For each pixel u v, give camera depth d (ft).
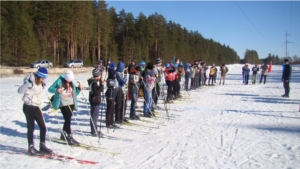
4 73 90.07
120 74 25.31
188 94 50.24
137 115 28.12
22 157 15.92
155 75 29.32
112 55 170.50
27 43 126.93
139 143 19.79
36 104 16.14
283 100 43.78
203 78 72.84
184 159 16.48
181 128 24.66
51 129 22.81
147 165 15.37
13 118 26.58
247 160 16.47
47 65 113.91
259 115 30.96
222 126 25.48
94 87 20.86
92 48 173.99
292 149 18.66
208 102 41.47
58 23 133.39
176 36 246.06
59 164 14.99
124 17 198.18
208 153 17.70
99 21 162.91
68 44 145.18
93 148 18.22
